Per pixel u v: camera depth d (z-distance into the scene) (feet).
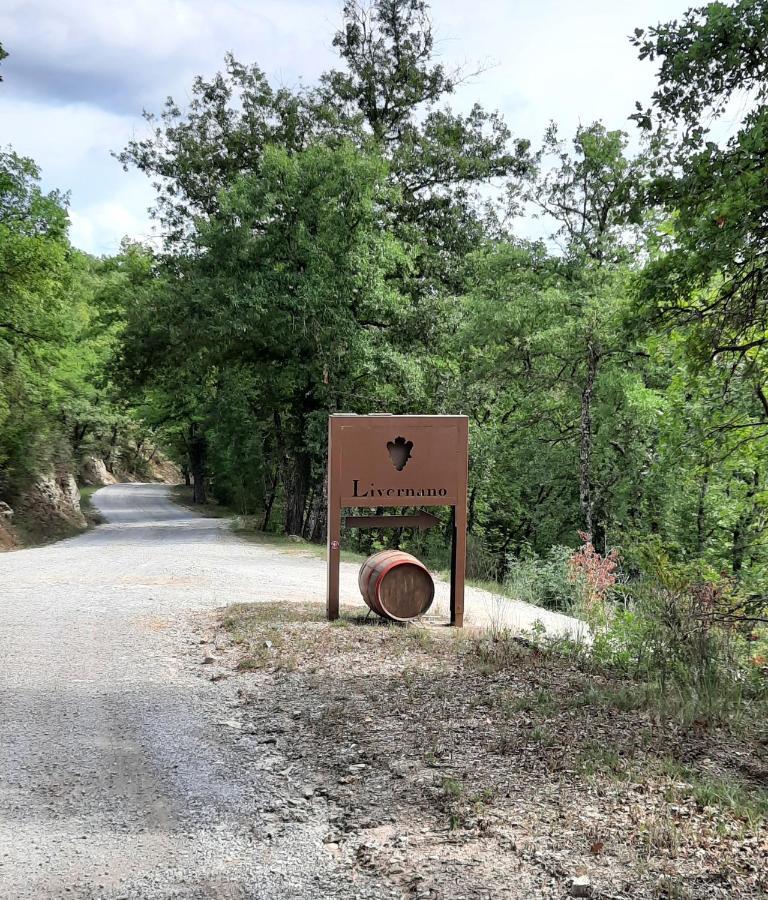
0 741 20.26
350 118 101.76
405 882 12.67
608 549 80.84
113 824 15.51
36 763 18.78
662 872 12.39
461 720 20.89
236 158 106.42
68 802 16.58
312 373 92.02
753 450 49.42
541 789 15.93
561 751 18.07
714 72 28.27
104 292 116.88
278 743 19.99
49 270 94.12
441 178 105.70
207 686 25.53
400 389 92.17
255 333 87.45
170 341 95.55
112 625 35.35
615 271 81.05
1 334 99.09
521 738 19.20
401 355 88.48
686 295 31.76
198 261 92.17
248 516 152.25
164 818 15.75
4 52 66.85
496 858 13.16
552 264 86.17
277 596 44.96
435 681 24.95
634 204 29.53
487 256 90.07
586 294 79.10
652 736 19.25
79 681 26.08
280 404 111.14
